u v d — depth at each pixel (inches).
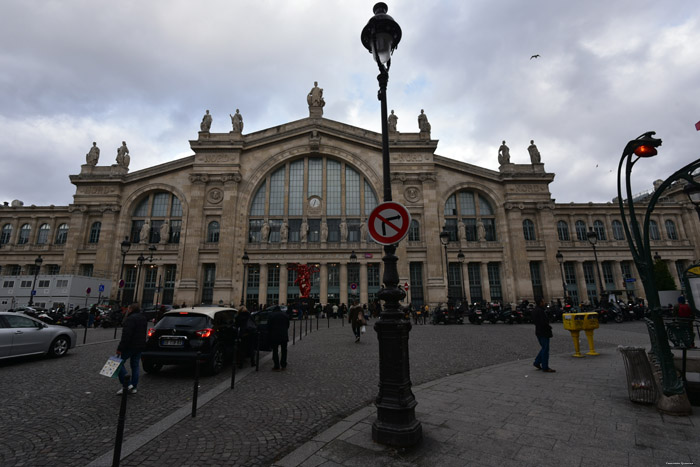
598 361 411.5
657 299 235.0
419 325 1062.4
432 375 362.9
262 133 1777.8
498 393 278.7
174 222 1706.4
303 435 207.2
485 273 1672.0
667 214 1968.5
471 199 1796.3
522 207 1720.0
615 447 173.3
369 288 1624.0
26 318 452.4
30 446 191.3
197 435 206.2
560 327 924.6
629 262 1830.7
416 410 238.7
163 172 1708.9
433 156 1752.0
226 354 405.7
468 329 900.0
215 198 1670.8
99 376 363.6
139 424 226.2
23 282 1289.4
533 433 193.5
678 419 210.5
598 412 226.5
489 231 1766.7
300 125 1798.7
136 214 1738.4
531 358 456.4
